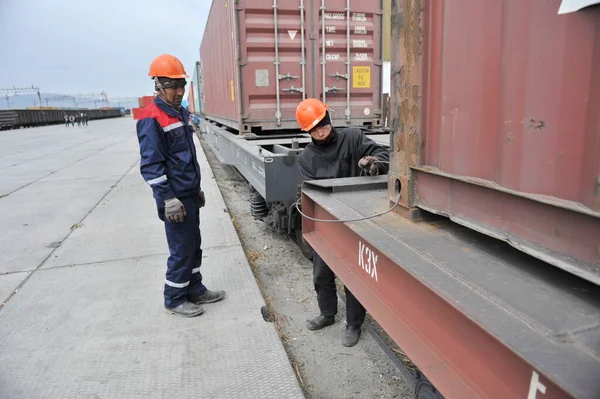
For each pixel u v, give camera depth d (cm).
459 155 140
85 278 400
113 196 765
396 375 266
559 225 102
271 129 608
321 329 321
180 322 316
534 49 106
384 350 287
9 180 962
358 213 192
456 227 164
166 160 297
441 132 149
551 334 90
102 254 464
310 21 580
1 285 388
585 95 93
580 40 93
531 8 106
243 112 575
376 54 620
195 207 320
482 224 131
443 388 113
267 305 349
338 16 592
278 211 464
